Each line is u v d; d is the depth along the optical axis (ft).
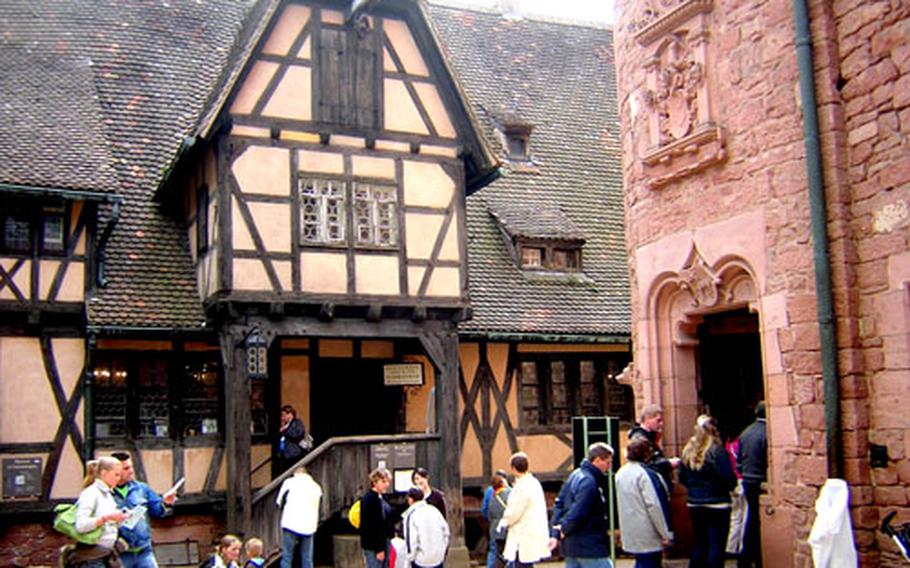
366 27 48.14
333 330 46.44
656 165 34.60
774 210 29.40
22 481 44.39
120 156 53.47
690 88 32.76
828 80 27.48
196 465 47.78
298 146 46.62
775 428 29.25
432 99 49.52
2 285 45.09
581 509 26.00
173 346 48.34
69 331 46.03
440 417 47.78
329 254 46.55
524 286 57.16
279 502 40.68
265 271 45.29
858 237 26.94
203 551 47.42
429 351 48.14
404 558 33.42
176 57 59.41
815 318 27.86
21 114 48.06
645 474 26.18
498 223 59.62
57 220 46.55
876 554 26.07
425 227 48.55
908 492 25.40
